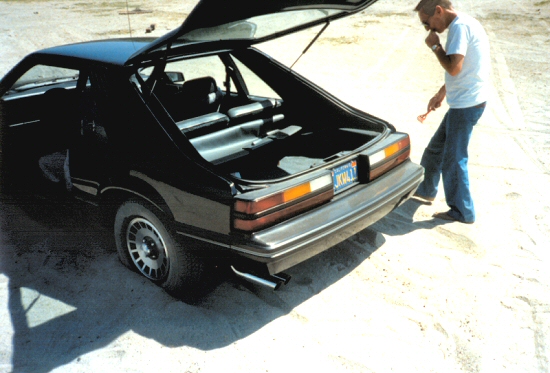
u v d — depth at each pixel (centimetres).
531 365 255
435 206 425
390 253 356
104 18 1534
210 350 270
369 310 298
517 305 299
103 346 274
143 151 286
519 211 411
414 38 1144
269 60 386
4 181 386
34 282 330
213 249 268
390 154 321
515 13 1382
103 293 317
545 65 895
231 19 255
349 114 368
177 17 1497
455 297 308
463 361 259
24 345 276
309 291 318
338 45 1091
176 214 275
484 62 350
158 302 308
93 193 320
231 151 352
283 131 374
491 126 616
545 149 543
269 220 256
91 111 315
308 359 262
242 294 316
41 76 379
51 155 388
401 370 253
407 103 709
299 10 283
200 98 374
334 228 272
